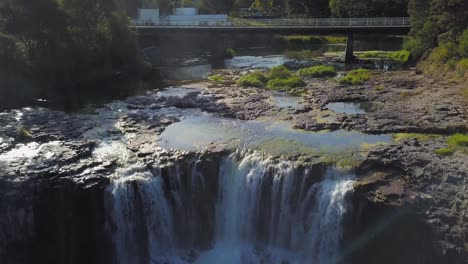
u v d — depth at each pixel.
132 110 48.44
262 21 96.25
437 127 40.09
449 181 30.05
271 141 38.09
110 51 68.56
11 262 31.00
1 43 51.00
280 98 53.50
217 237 35.56
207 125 42.94
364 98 52.69
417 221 28.61
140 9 114.75
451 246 27.16
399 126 41.06
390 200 29.16
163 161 34.41
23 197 30.59
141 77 68.56
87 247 32.03
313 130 41.03
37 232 31.33
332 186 31.52
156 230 33.50
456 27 65.44
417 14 78.12
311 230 32.47
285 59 91.00
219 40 96.44
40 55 55.78
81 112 47.28
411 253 29.38
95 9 67.75
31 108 48.28
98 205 31.23
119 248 32.47
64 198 31.00
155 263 33.16
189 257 33.84
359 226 30.44
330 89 58.28
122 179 32.03
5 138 38.28
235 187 34.72
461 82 56.50
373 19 89.56
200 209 34.94
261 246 34.28
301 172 32.78
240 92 56.84
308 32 88.31
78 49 61.34
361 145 36.81
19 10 53.34
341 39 126.44
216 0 169.25
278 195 33.28
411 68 74.06
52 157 34.59
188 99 52.62
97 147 37.16
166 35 92.75
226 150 36.09
